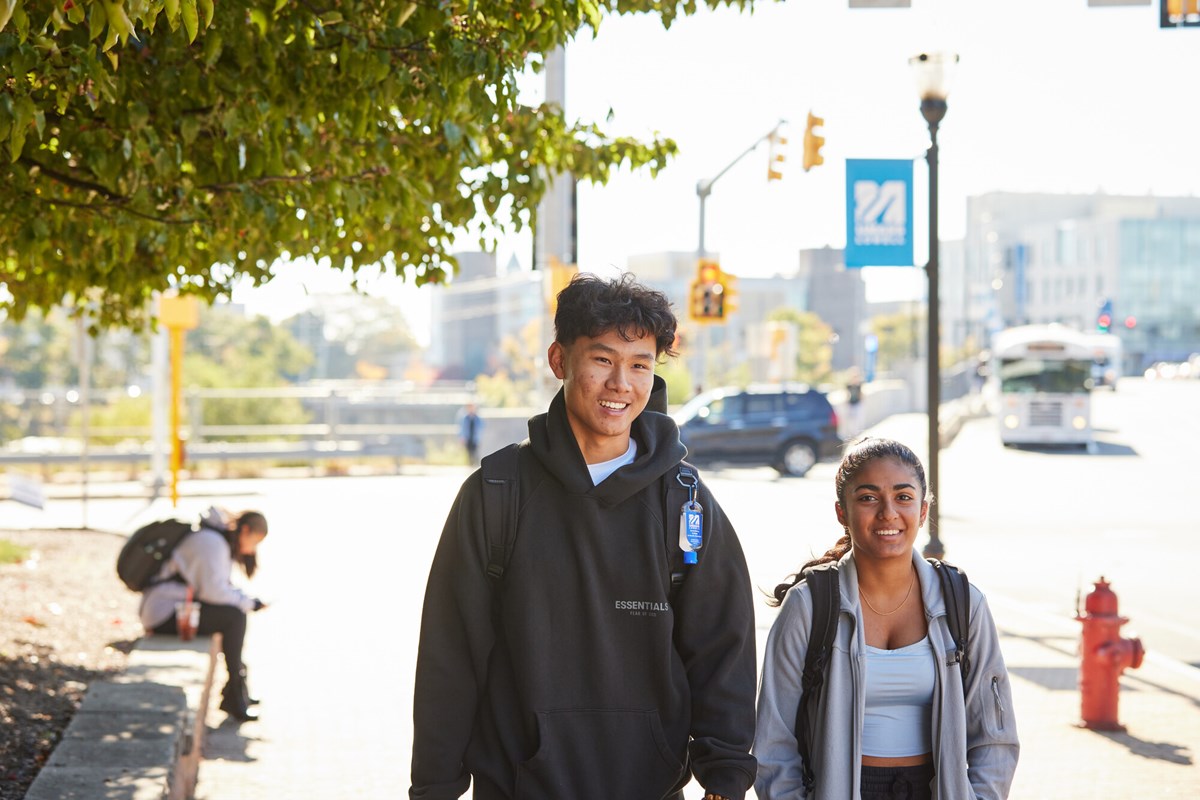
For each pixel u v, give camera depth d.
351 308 145.12
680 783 3.36
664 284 147.38
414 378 130.00
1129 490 27.98
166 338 27.38
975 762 3.69
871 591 3.70
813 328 110.31
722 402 34.25
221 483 30.33
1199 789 7.12
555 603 3.29
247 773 7.46
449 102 5.73
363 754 7.91
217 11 5.45
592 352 3.29
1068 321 172.00
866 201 14.91
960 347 115.19
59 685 8.28
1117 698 8.52
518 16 5.59
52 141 6.18
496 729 3.34
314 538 19.84
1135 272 164.00
